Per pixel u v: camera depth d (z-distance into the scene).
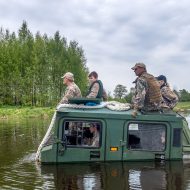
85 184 6.96
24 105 69.56
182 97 58.88
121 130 8.53
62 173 7.73
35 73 70.81
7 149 11.02
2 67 68.88
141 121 8.55
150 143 8.60
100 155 8.51
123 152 8.52
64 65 74.19
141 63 8.98
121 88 51.28
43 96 71.81
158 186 6.82
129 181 7.14
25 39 78.75
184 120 8.98
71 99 8.82
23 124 23.67
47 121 27.78
